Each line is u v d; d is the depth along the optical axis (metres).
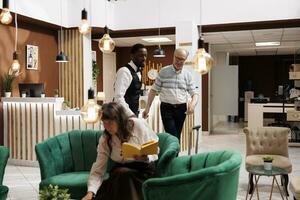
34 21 7.65
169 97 4.05
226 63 13.84
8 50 7.35
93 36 9.48
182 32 7.69
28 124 6.80
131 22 8.48
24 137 6.84
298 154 7.68
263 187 5.11
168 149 3.18
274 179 4.39
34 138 6.75
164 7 8.21
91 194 3.04
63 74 8.84
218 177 2.34
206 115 10.95
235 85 11.98
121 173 3.06
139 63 3.95
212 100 12.12
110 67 11.77
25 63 7.82
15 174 6.14
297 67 9.26
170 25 8.18
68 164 4.02
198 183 2.35
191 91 4.19
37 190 5.16
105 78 11.39
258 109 9.97
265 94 15.91
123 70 3.85
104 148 3.28
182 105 4.11
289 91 11.05
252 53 14.91
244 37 9.83
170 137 3.55
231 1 7.73
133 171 3.08
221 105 12.11
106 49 4.84
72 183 3.51
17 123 6.89
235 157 2.62
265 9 7.53
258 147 5.17
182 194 2.38
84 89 8.71
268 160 4.13
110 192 3.05
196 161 3.03
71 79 8.79
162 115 4.12
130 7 8.47
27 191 5.11
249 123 10.07
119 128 3.16
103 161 3.26
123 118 3.17
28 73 7.89
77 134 4.15
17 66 6.60
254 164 4.66
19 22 7.62
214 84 12.13
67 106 7.46
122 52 12.21
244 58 16.06
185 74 4.09
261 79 15.96
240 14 7.68
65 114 6.48
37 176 5.99
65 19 8.45
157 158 3.28
